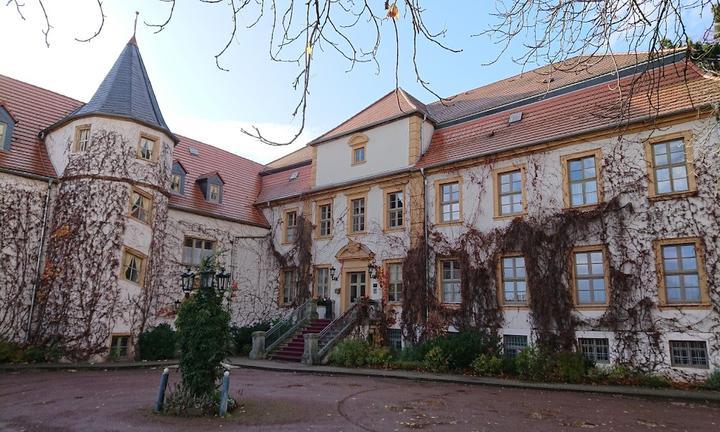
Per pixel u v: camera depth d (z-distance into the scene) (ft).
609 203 52.47
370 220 74.64
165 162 71.46
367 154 77.56
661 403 37.86
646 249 49.73
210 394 32.48
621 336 49.55
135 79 72.13
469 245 62.85
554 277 54.90
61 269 59.98
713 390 42.83
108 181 63.10
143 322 65.72
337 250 77.97
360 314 68.64
